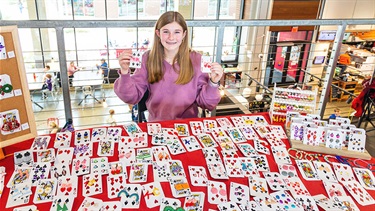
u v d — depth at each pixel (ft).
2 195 3.92
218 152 5.07
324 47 28.55
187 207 3.84
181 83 6.29
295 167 4.83
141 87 6.50
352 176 4.70
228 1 32.37
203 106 6.75
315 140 5.34
